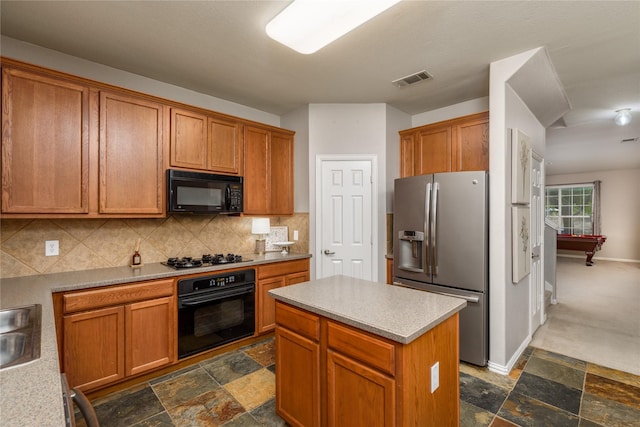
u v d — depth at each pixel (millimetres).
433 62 2605
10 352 1245
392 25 2078
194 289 2576
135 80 2811
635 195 8328
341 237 3611
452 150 3287
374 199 3561
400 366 1270
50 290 1855
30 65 2021
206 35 2195
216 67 2689
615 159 7262
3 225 2195
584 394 2209
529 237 3051
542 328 3490
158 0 1821
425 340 1385
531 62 2459
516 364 2666
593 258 8914
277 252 3684
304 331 1695
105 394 2191
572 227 9312
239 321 2906
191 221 3107
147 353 2334
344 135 3594
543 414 1988
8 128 1965
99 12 1928
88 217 2271
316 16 1791
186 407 2068
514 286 2736
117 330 2197
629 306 4301
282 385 1859
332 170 3619
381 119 3570
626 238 8453
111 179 2371
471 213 2629
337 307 1597
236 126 3170
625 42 2270
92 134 2285
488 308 2629
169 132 2688
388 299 1738
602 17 1977
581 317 3850
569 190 9367
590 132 4891
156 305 2373
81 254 2488
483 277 2580
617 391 2244
